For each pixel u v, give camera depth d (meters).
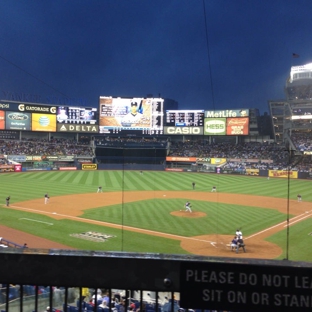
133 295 7.76
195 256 2.63
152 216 30.80
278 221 29.20
